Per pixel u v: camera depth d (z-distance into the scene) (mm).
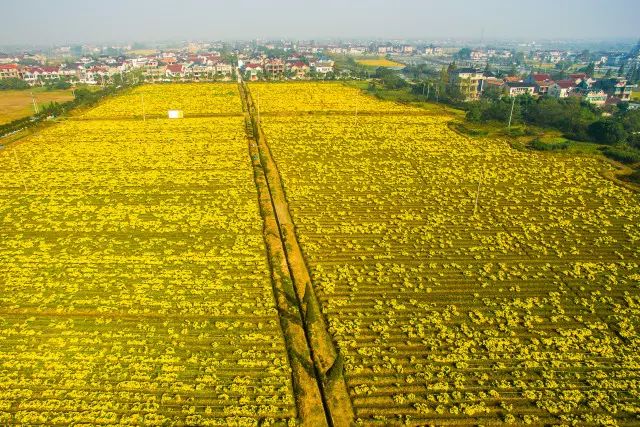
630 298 57750
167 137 126750
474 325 52844
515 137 132250
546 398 43188
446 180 96062
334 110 165375
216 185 92188
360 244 69875
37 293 57031
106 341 49219
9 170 99812
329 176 97125
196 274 61688
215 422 40344
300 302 56438
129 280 60094
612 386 44500
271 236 71812
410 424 40250
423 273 62750
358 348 48938
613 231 75500
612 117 147500
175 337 49906
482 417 41281
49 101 192500
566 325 52969
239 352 48062
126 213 79125
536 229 75312
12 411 41000
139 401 42219
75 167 102000
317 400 42906
